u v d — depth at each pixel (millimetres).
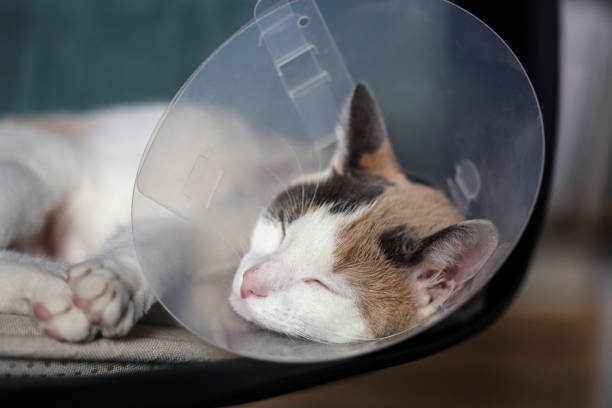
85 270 587
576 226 1080
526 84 592
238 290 635
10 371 568
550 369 854
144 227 585
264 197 672
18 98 869
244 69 615
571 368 857
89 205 760
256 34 613
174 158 595
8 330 580
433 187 683
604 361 867
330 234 642
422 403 815
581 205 1061
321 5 639
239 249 659
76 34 886
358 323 629
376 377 840
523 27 655
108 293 579
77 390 561
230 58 604
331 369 584
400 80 677
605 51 970
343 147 677
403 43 662
